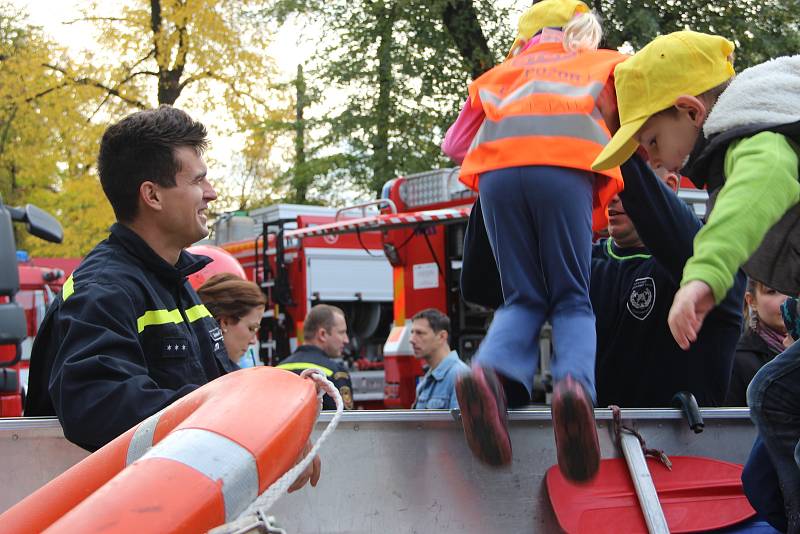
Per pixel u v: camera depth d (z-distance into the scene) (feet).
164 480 4.55
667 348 10.93
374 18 59.26
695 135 7.63
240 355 13.04
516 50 9.93
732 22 49.78
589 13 9.72
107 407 7.01
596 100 8.82
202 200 8.68
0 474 7.77
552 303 8.49
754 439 9.69
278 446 5.02
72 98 55.77
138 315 7.91
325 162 68.39
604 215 9.34
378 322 44.29
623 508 8.83
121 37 55.42
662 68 7.61
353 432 8.25
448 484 8.42
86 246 71.26
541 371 21.16
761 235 6.22
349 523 8.15
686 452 9.47
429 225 31.24
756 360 14.01
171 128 8.50
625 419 9.23
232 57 56.39
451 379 19.84
